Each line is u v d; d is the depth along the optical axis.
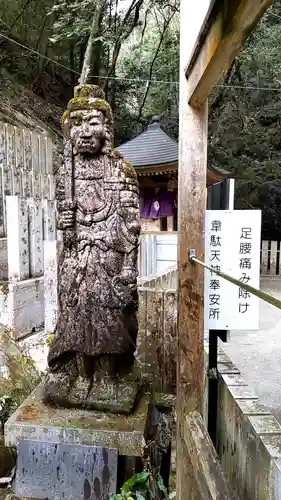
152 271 7.17
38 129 10.09
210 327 2.42
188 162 2.26
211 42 1.56
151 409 2.86
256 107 12.52
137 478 2.39
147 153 7.92
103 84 12.93
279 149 12.61
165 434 3.16
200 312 2.30
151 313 3.83
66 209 2.68
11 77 11.38
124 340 2.62
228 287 2.41
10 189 5.82
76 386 2.72
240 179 12.15
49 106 12.33
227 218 2.38
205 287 2.40
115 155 2.72
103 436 2.41
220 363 2.71
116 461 2.41
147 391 2.99
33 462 2.50
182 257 2.30
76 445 2.44
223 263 2.40
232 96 12.51
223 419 2.36
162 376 3.84
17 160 7.07
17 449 2.51
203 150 2.25
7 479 2.72
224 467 2.31
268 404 3.58
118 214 2.65
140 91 14.42
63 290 2.72
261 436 1.60
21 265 4.08
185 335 2.30
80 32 9.88
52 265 4.01
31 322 4.16
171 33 13.05
